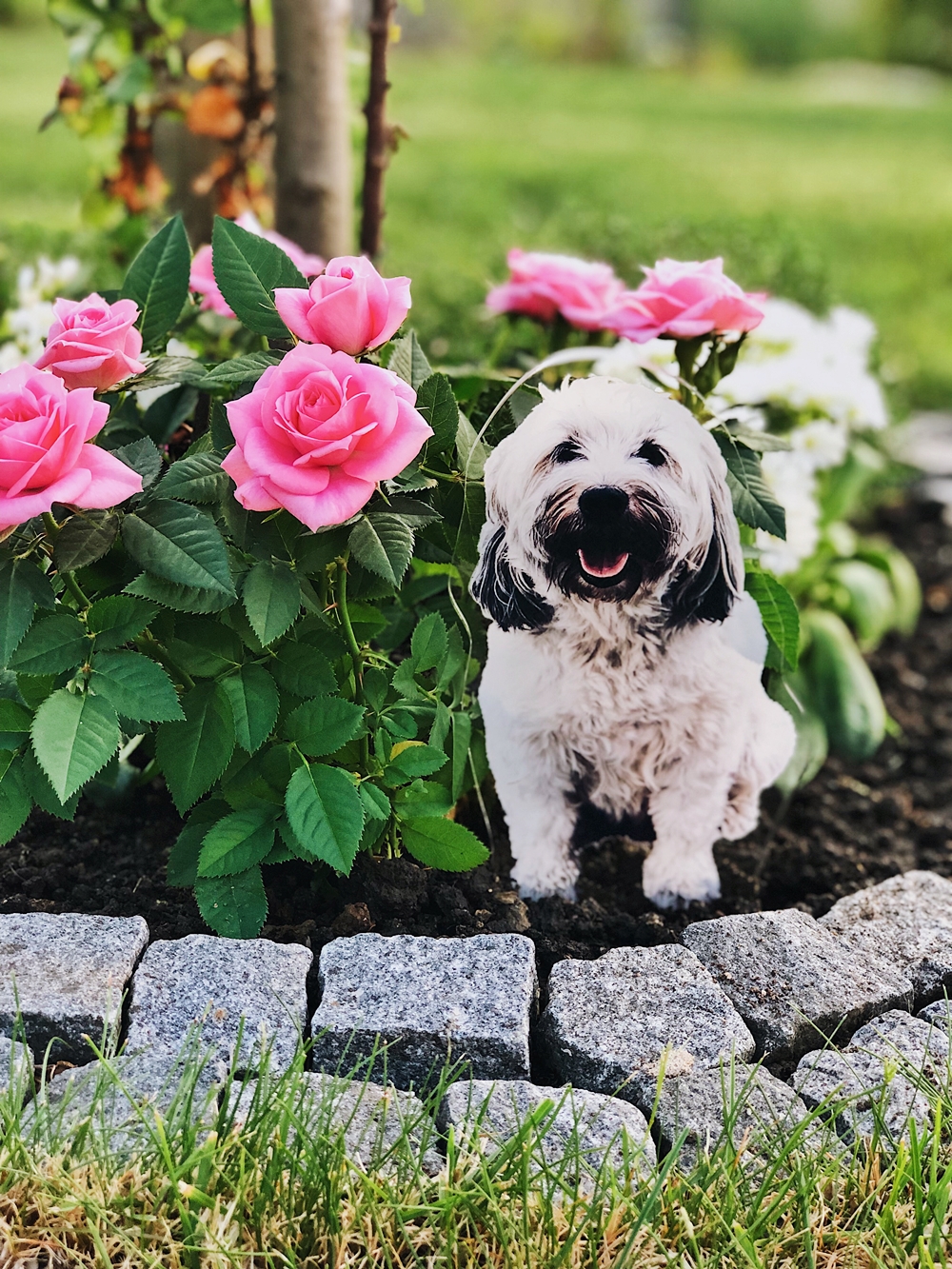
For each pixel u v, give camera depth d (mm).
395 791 839
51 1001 738
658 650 831
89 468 716
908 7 9422
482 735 889
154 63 1223
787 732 887
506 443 797
